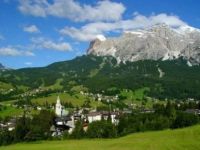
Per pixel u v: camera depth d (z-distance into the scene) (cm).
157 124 16800
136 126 16925
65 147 10388
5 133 16375
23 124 17125
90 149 9575
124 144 9719
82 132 16712
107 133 16438
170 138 10006
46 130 18025
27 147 11644
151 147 8969
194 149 8575
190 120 16638
